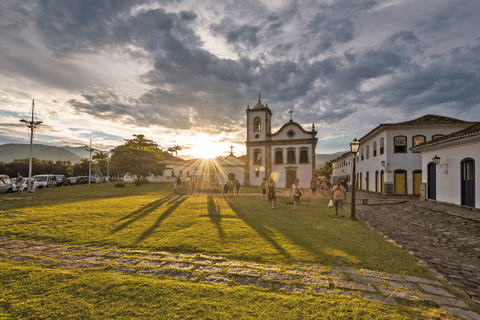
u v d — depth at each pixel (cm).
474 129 1253
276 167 3812
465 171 1359
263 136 3884
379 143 2573
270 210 1236
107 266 438
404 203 1638
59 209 1116
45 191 2356
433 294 372
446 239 731
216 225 817
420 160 2308
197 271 427
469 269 498
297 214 1121
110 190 2580
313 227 832
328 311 301
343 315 293
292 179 3750
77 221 847
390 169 2362
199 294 332
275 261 489
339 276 424
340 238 689
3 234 655
